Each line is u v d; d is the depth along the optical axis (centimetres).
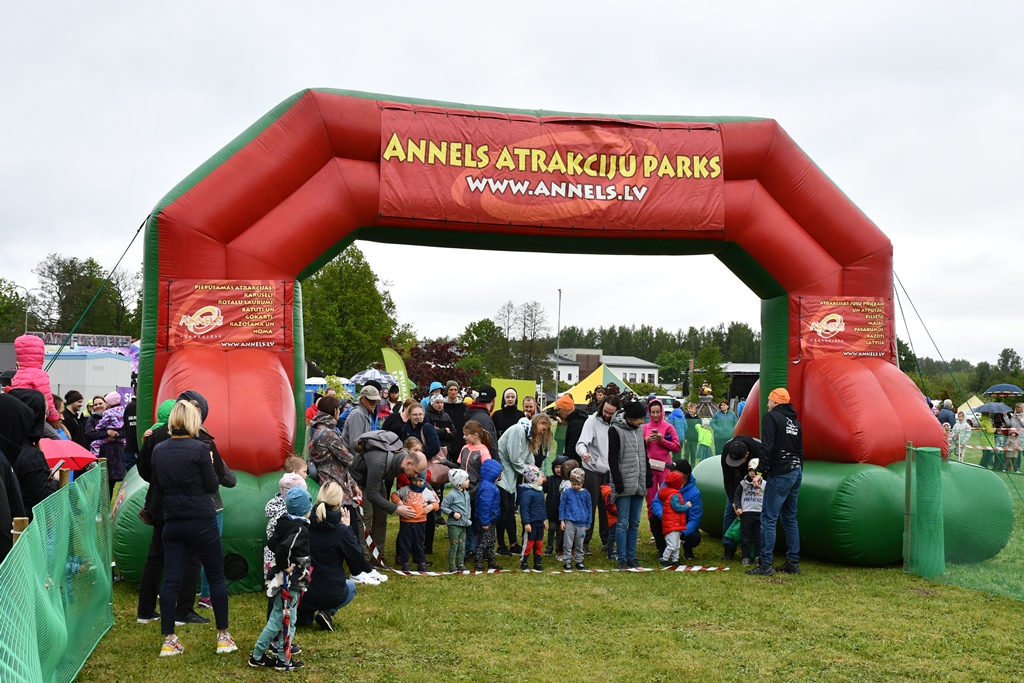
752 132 966
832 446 911
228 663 531
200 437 576
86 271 6075
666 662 552
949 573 813
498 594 729
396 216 892
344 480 752
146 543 698
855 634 621
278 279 854
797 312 971
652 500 923
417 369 3784
